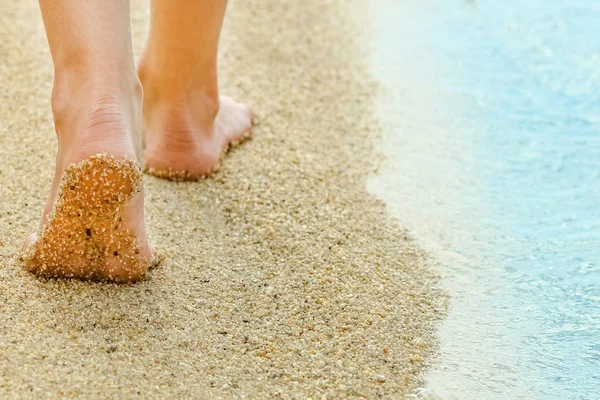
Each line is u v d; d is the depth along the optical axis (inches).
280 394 46.0
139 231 48.4
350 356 47.7
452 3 82.0
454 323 49.9
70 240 47.8
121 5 47.3
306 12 77.5
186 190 54.9
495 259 53.4
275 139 59.6
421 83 66.7
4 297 47.7
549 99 65.2
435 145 60.9
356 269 51.5
